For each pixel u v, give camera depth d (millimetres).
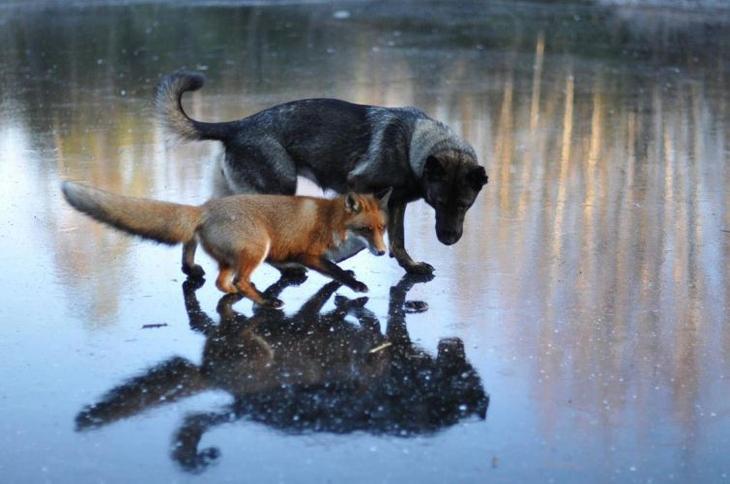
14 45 25781
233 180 10141
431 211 11891
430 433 6406
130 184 12992
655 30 27656
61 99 19078
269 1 34906
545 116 17484
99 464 6051
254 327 8273
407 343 7918
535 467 5988
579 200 12297
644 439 6320
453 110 17875
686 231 10984
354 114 9961
